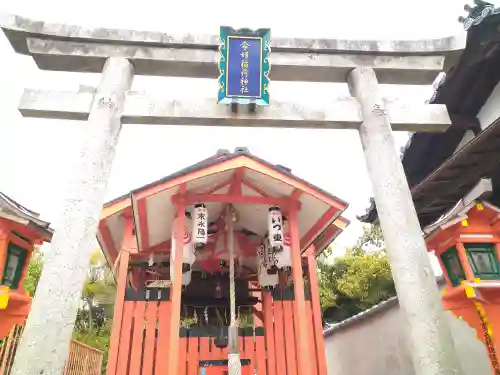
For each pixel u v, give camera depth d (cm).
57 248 502
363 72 686
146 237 894
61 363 450
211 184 796
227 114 629
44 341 451
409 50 700
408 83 732
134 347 768
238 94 619
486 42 823
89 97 627
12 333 704
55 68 674
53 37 646
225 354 816
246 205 876
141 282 1147
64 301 474
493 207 574
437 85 988
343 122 650
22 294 643
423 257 541
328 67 690
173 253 762
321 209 832
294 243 776
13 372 435
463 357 854
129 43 661
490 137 665
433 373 476
